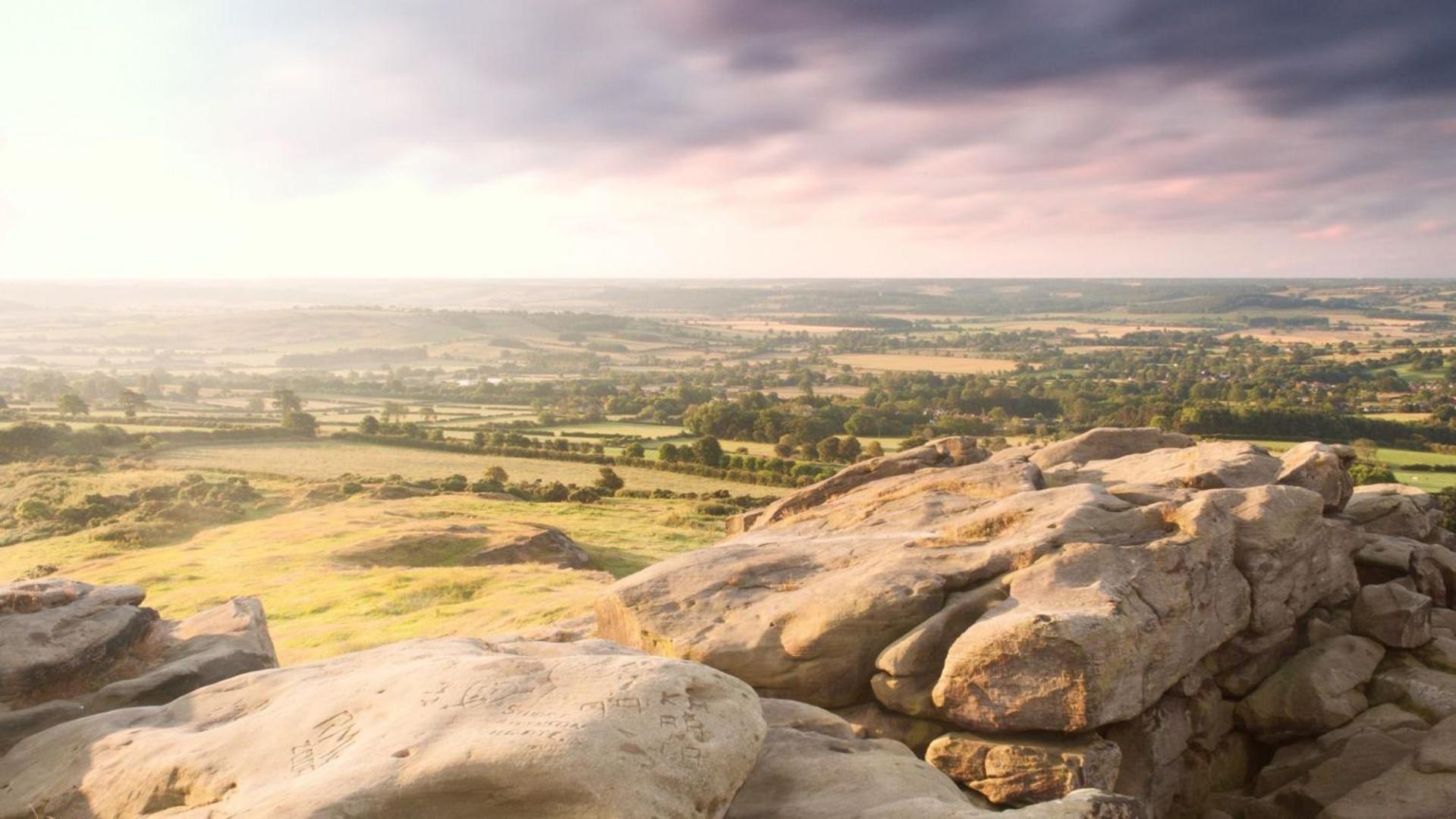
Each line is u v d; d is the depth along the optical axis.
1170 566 17.53
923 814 10.02
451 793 9.06
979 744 15.52
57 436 122.31
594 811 8.84
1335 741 18.05
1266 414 121.44
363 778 9.22
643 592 20.80
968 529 20.66
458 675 11.28
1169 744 17.36
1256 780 18.59
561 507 93.56
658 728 9.98
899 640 17.17
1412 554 23.95
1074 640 14.96
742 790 11.72
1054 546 18.16
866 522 23.52
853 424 153.88
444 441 139.00
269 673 13.77
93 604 17.02
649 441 146.25
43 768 12.20
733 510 90.88
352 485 102.81
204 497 93.38
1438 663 20.23
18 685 14.64
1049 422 162.00
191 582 57.66
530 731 9.62
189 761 11.00
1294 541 20.08
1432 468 92.94
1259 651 19.66
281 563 61.72
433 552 65.06
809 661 17.84
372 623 40.88
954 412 177.12
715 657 18.42
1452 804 14.88
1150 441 31.05
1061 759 14.82
